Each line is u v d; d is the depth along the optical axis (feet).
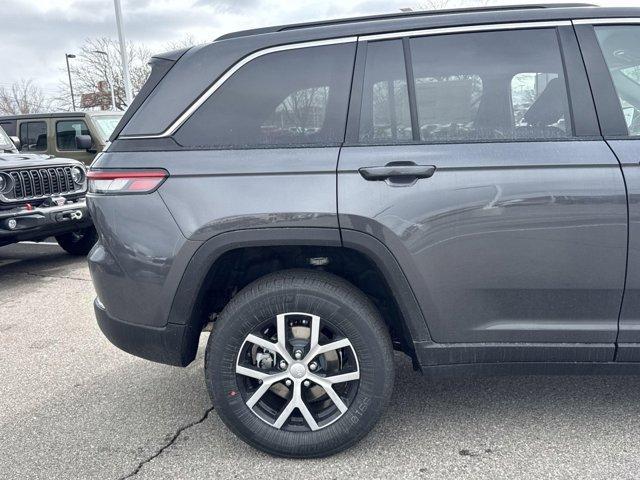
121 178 8.12
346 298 7.84
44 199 20.02
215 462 8.39
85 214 21.01
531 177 7.48
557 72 7.86
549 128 7.76
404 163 7.62
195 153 8.02
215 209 7.79
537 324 7.79
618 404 9.49
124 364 12.16
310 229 7.67
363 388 8.01
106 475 8.19
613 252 7.48
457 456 8.26
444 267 7.66
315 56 8.12
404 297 7.79
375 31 8.07
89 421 9.76
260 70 8.18
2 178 18.78
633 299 7.62
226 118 8.12
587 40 7.89
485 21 7.98
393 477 7.85
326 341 8.09
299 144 7.94
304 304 7.89
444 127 7.88
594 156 7.48
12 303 17.26
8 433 9.46
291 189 7.70
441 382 10.56
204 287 8.14
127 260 8.11
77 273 20.94
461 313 7.81
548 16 7.95
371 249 7.64
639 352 7.71
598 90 7.77
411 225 7.57
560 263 7.55
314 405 8.48
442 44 8.01
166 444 8.95
